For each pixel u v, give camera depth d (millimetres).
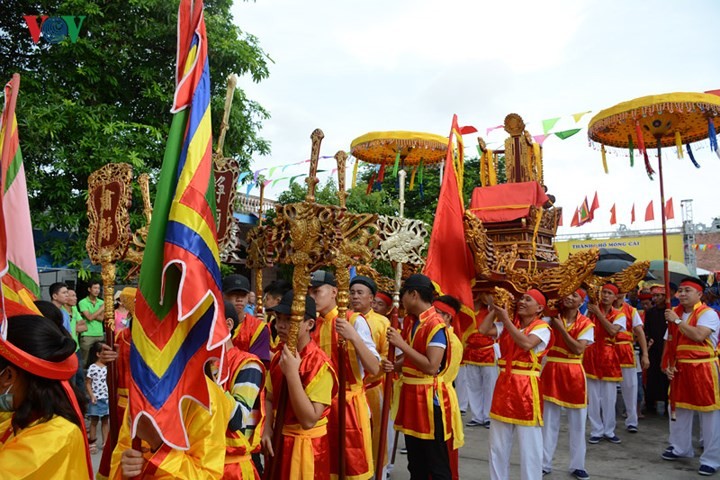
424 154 8844
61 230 9406
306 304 3305
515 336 4730
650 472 6066
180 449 2137
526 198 7277
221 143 4168
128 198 4105
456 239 5426
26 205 3387
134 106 10469
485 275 5711
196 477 2156
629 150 7406
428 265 5285
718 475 5934
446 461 4223
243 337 4559
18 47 10094
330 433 4055
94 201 4281
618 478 5867
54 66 9453
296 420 3322
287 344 3074
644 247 28062
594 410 7352
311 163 3262
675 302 10492
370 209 13852
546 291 5906
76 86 9531
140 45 10258
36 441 1970
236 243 4227
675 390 6406
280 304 3285
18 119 8383
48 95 8922
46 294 9906
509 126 8148
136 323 2203
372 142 7992
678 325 6188
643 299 10078
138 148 9438
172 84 10406
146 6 9953
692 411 6406
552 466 6312
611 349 7375
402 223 4488
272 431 3424
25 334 2082
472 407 8336
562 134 8430
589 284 7199
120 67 10047
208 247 2246
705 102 6164
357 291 5059
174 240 2184
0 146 2623
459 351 4527
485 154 8344
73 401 2252
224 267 10867
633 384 7914
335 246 3055
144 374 2137
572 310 5984
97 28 9688
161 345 2188
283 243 3238
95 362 6449
